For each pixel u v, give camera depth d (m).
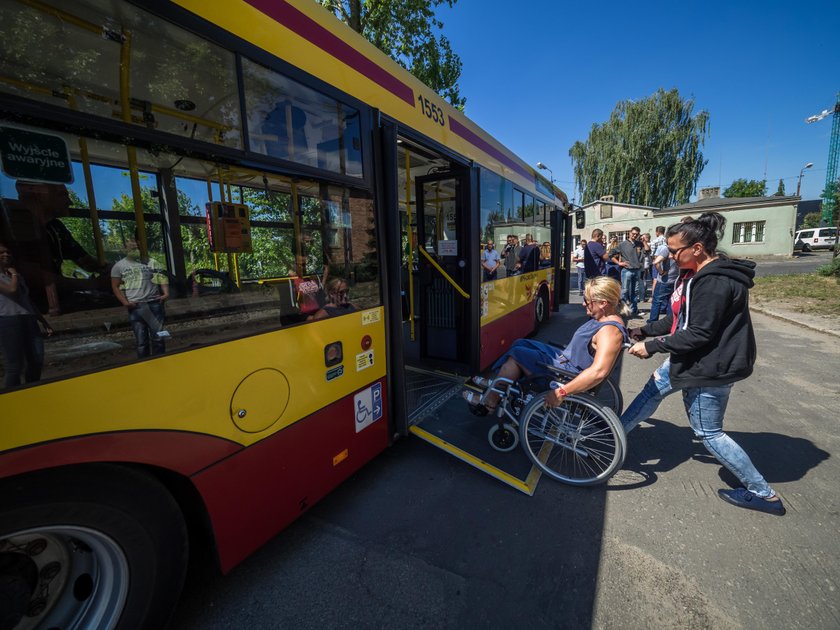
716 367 2.26
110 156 1.38
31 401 1.18
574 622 1.76
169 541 1.57
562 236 8.70
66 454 1.25
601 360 2.46
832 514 2.39
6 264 1.16
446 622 1.78
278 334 1.96
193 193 1.65
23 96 1.18
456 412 3.81
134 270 1.44
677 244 2.36
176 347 1.56
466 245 4.28
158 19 1.44
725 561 2.08
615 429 2.53
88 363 1.31
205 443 1.65
